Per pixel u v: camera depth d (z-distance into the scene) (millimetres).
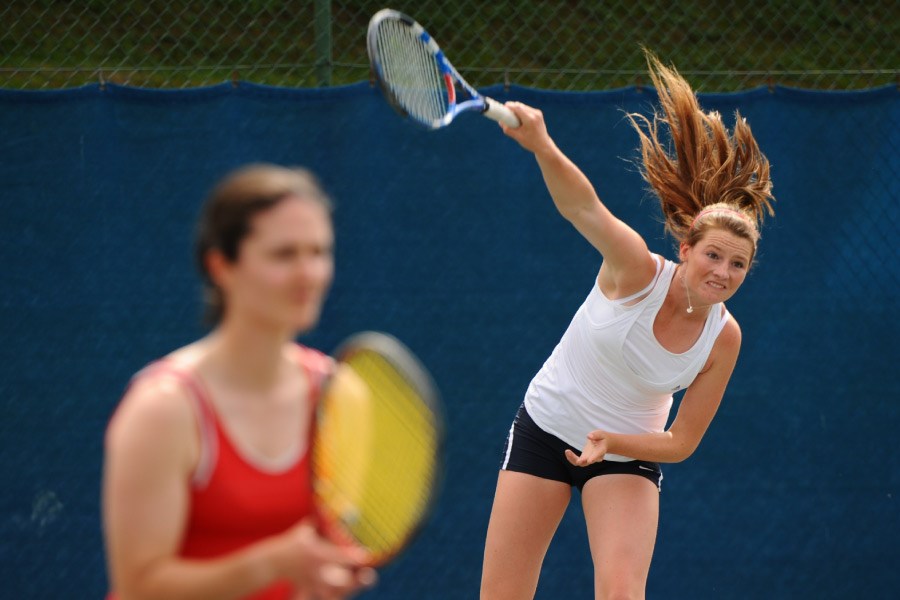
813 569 17859
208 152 16547
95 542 16453
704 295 13000
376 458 8078
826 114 17812
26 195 16250
